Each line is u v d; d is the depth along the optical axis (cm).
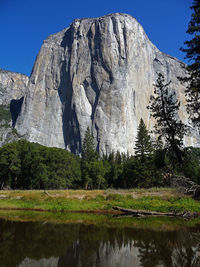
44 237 1449
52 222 1959
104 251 1195
